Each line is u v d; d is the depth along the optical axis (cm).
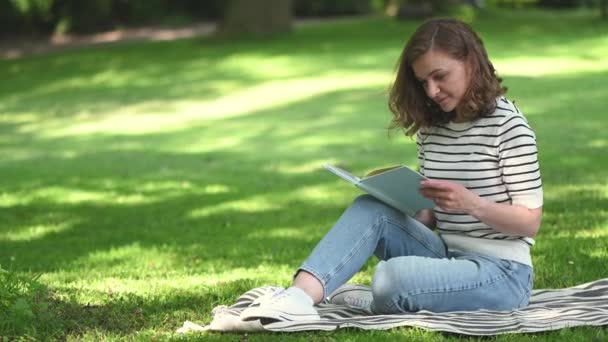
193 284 595
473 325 418
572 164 1105
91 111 1853
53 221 954
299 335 424
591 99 1597
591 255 634
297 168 1231
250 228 869
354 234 441
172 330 457
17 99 2053
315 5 3666
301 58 2280
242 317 430
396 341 409
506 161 431
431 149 452
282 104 1777
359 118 1589
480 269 439
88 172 1252
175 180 1170
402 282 436
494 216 421
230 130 1566
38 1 3288
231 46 2548
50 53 2805
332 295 493
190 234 850
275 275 625
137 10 3478
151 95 1983
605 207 838
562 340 409
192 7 3669
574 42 2347
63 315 471
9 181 1205
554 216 805
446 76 421
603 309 445
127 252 776
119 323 464
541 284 557
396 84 448
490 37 2538
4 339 429
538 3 3884
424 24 431
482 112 430
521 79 1831
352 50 2370
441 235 467
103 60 2486
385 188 432
